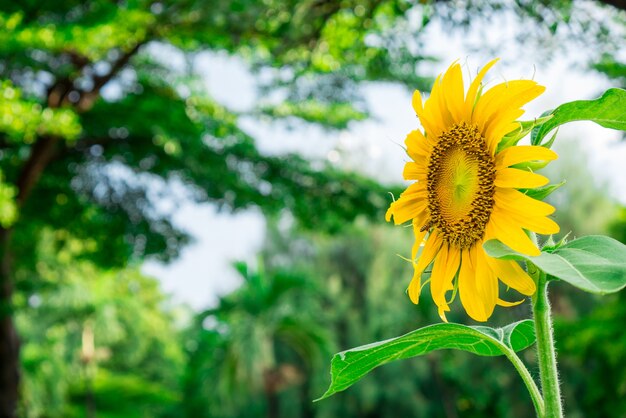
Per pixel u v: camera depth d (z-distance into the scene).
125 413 25.84
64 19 8.29
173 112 11.27
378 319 22.64
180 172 12.66
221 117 12.31
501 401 20.89
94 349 26.88
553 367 1.08
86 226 12.88
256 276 21.17
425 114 1.23
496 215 1.10
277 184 12.54
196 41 10.85
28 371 19.52
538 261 0.95
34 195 12.32
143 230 12.95
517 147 1.09
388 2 7.61
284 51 8.11
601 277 0.87
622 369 13.12
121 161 12.34
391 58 8.04
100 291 23.91
